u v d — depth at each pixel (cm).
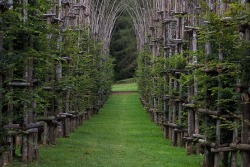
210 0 1275
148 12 3953
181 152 1672
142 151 1680
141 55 4084
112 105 4416
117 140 2019
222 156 1323
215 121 1269
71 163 1327
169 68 1941
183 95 1780
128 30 7544
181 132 1822
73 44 2105
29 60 1170
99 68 3531
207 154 1285
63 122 1992
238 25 937
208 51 1248
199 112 1294
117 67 7600
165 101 2114
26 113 1239
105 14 5119
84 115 2941
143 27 4859
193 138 1424
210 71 1195
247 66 918
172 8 2177
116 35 7575
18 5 1101
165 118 2112
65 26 2005
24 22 1117
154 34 3238
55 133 1733
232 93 1108
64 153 1516
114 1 5231
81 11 2781
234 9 912
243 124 916
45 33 1274
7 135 1070
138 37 5619
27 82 1228
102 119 3088
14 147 1264
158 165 1367
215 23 995
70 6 2277
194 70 1412
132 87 6938
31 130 1277
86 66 2572
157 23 2966
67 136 2000
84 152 1572
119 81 7688
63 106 1922
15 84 1205
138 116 3328
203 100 1332
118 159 1461
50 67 1461
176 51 1888
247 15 888
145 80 3447
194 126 1579
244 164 918
